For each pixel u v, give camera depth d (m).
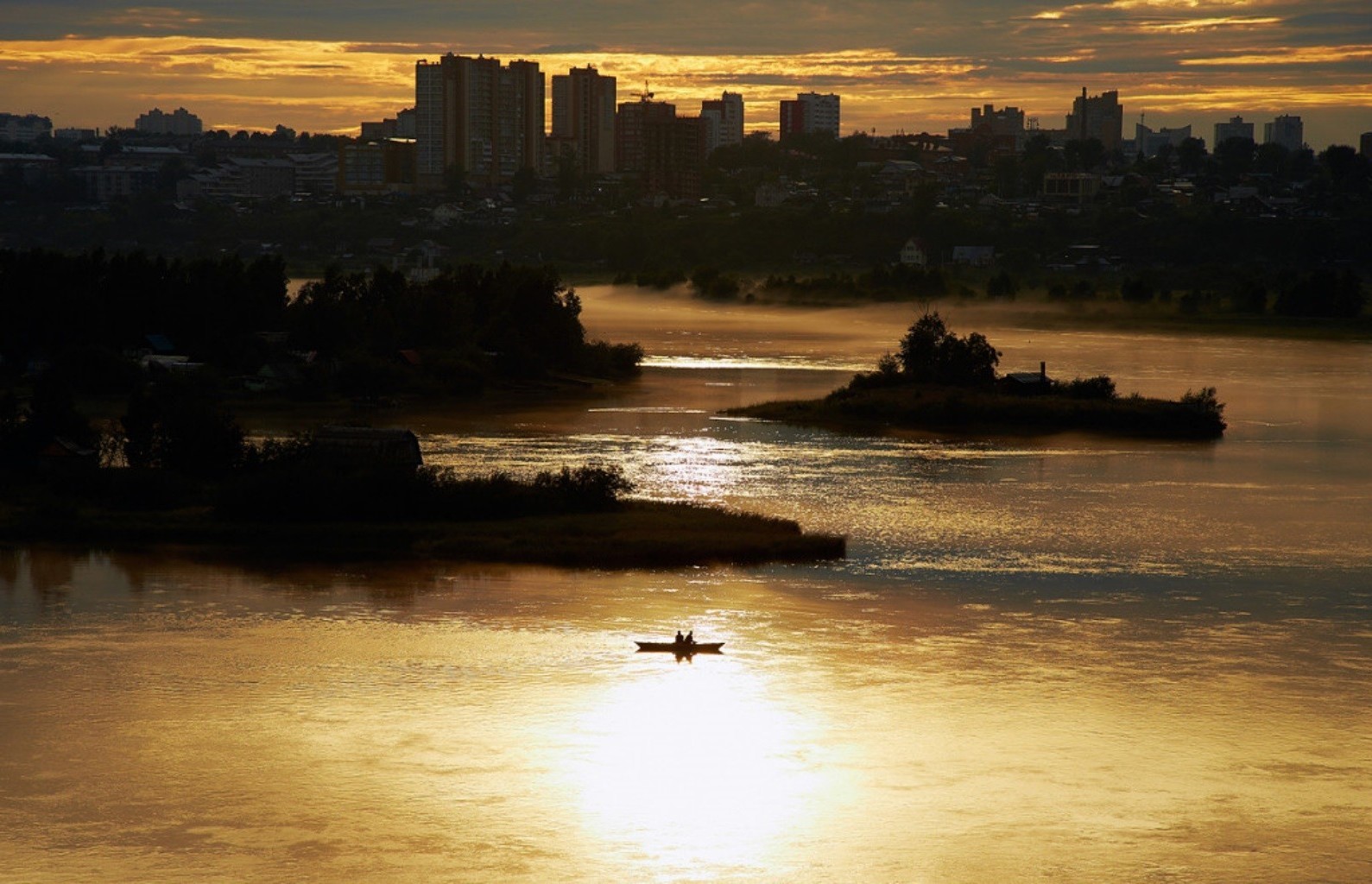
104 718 67.94
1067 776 62.91
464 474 129.00
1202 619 86.25
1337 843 57.00
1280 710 70.62
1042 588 93.31
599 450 146.88
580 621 84.81
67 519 105.31
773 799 60.59
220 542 102.94
